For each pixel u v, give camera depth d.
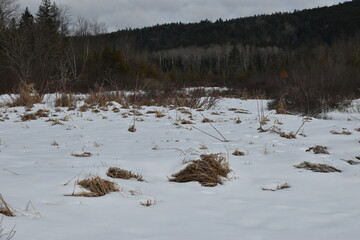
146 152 5.61
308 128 8.40
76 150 5.78
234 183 4.28
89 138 7.13
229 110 12.99
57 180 3.84
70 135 7.50
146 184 4.06
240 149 5.93
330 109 14.80
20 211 2.91
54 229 2.61
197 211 3.24
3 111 11.06
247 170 4.75
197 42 104.12
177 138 7.17
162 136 7.42
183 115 10.81
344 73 20.92
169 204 3.41
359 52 40.19
